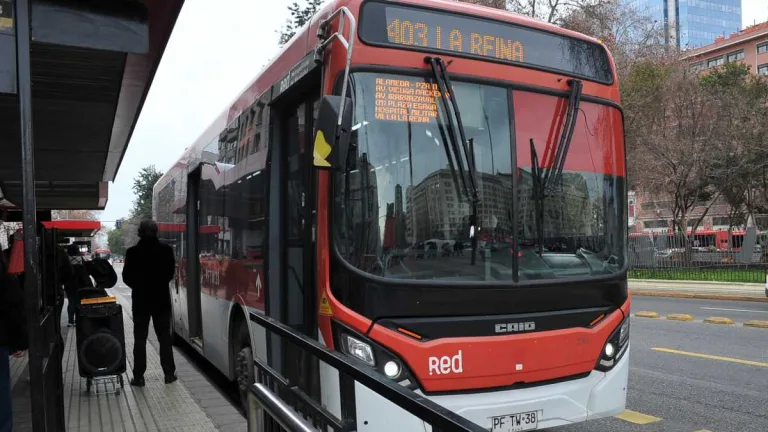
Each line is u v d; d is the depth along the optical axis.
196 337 8.84
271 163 5.14
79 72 4.62
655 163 28.89
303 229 4.62
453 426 1.73
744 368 8.12
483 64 4.38
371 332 3.78
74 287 10.65
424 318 3.91
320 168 3.68
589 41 4.86
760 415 6.03
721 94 29.75
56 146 7.20
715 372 7.92
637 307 16.69
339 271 3.88
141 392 6.90
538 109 4.51
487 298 4.07
